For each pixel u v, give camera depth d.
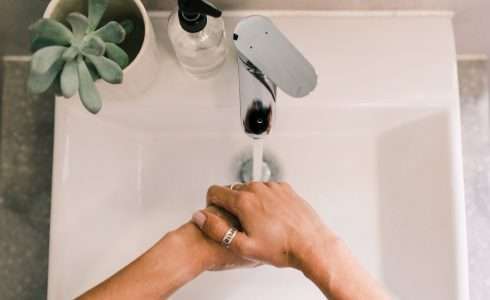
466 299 0.62
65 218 0.62
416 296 0.65
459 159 0.64
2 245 0.80
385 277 0.67
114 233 0.67
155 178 0.70
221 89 0.64
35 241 0.80
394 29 0.66
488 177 0.85
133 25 0.58
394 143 0.69
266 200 0.57
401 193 0.67
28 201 0.80
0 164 0.80
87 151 0.64
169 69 0.64
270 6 0.65
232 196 0.57
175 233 0.58
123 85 0.59
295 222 0.57
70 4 0.55
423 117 0.66
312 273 0.55
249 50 0.46
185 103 0.64
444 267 0.63
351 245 0.68
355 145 0.70
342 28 0.66
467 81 0.85
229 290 0.68
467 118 0.85
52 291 0.61
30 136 0.81
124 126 0.68
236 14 0.66
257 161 0.63
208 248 0.57
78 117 0.63
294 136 0.70
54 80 0.53
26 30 0.71
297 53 0.46
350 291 0.54
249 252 0.56
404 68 0.65
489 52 0.82
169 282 0.56
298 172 0.70
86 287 0.64
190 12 0.50
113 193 0.67
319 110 0.65
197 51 0.59
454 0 0.64
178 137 0.70
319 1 0.64
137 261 0.56
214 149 0.70
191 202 0.70
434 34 0.66
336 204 0.69
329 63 0.65
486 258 0.84
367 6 0.65
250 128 0.52
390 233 0.68
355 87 0.64
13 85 0.81
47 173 0.81
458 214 0.63
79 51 0.51
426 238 0.65
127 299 0.54
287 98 0.64
